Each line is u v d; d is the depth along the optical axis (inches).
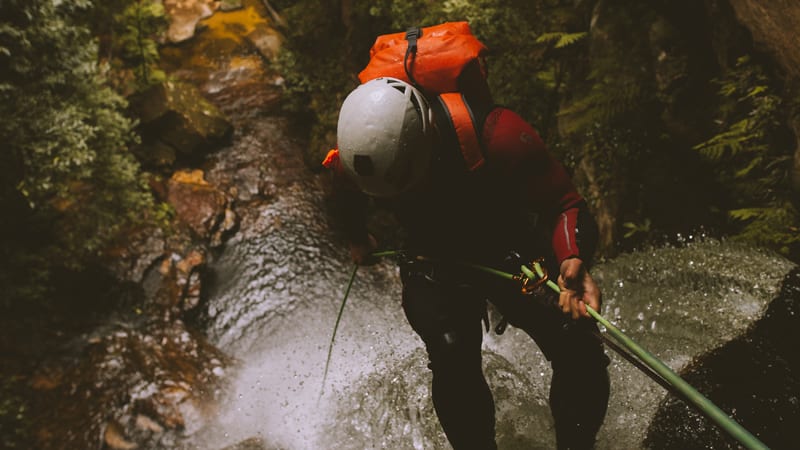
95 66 247.8
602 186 194.9
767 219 143.9
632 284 144.7
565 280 80.2
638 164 189.0
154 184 294.5
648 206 182.7
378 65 87.7
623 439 102.7
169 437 194.9
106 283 248.5
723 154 163.0
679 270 139.9
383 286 258.5
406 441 127.1
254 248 278.1
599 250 191.3
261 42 386.6
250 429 190.9
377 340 209.6
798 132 139.3
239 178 311.0
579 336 92.9
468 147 83.7
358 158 81.2
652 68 187.8
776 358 107.0
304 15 361.1
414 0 262.8
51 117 218.1
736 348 112.3
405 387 136.9
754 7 142.5
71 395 207.5
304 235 284.8
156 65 373.1
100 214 248.5
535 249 95.4
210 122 325.1
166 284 253.1
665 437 99.0
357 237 104.4
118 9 343.0
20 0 212.2
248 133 335.0
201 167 313.6
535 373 133.3
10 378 209.2
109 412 201.9
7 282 229.0
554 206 84.3
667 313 130.2
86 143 245.1
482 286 93.5
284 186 308.7
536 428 115.1
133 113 314.8
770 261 133.6
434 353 91.1
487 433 93.7
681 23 174.2
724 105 160.1
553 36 209.8
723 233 162.7
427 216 91.2
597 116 194.1
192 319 247.4
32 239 245.6
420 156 82.0
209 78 369.1
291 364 222.8
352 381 159.9
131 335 231.3
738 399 99.9
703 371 108.7
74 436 195.6
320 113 331.3
